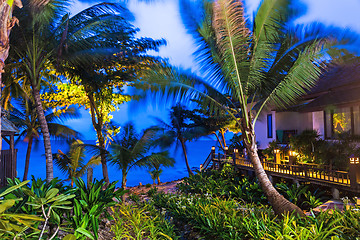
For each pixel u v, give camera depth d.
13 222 2.84
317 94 14.07
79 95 17.05
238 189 12.95
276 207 8.05
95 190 5.52
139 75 14.12
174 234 7.51
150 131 14.11
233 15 7.81
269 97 8.91
